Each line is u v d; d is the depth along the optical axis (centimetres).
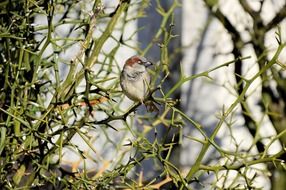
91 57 791
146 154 786
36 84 817
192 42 1541
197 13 1600
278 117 1200
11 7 833
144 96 768
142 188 791
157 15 1591
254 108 1412
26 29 812
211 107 1557
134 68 837
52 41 767
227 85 1559
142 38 1562
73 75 780
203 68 1578
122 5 816
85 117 756
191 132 1562
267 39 1382
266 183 1323
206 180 1366
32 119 784
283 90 1207
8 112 747
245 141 1455
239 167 785
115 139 1395
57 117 791
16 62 823
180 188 761
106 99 786
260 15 1230
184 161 1551
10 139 806
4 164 773
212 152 1491
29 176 784
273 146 1431
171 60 1512
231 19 1441
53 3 770
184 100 1583
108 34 798
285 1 1338
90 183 759
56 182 813
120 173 786
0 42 841
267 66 769
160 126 1515
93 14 794
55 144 738
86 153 902
